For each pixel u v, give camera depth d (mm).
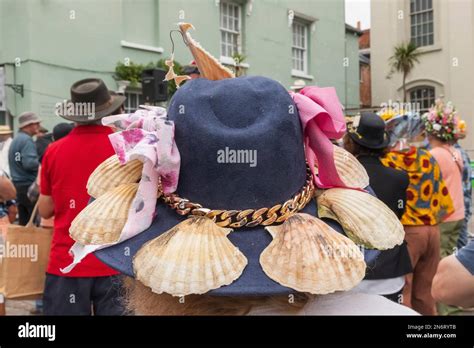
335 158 1181
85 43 9852
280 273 859
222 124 937
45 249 3057
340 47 15164
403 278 2842
